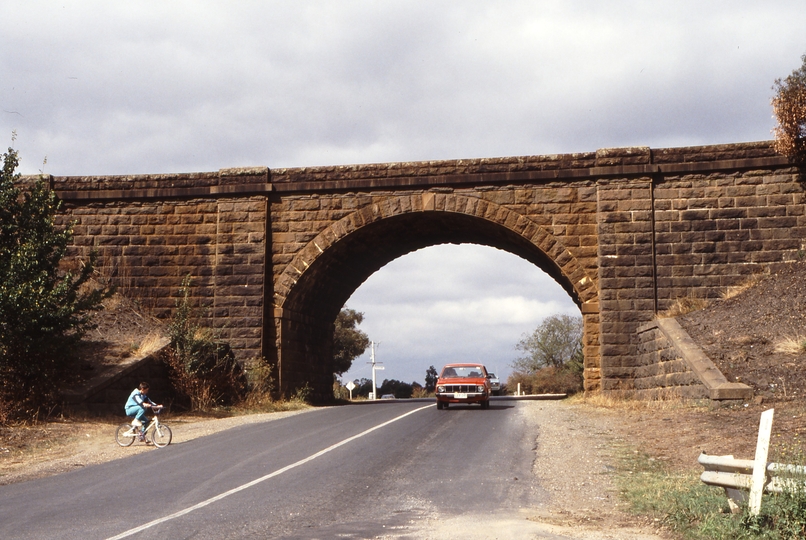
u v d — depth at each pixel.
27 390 23.16
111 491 12.34
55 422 22.48
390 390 93.31
